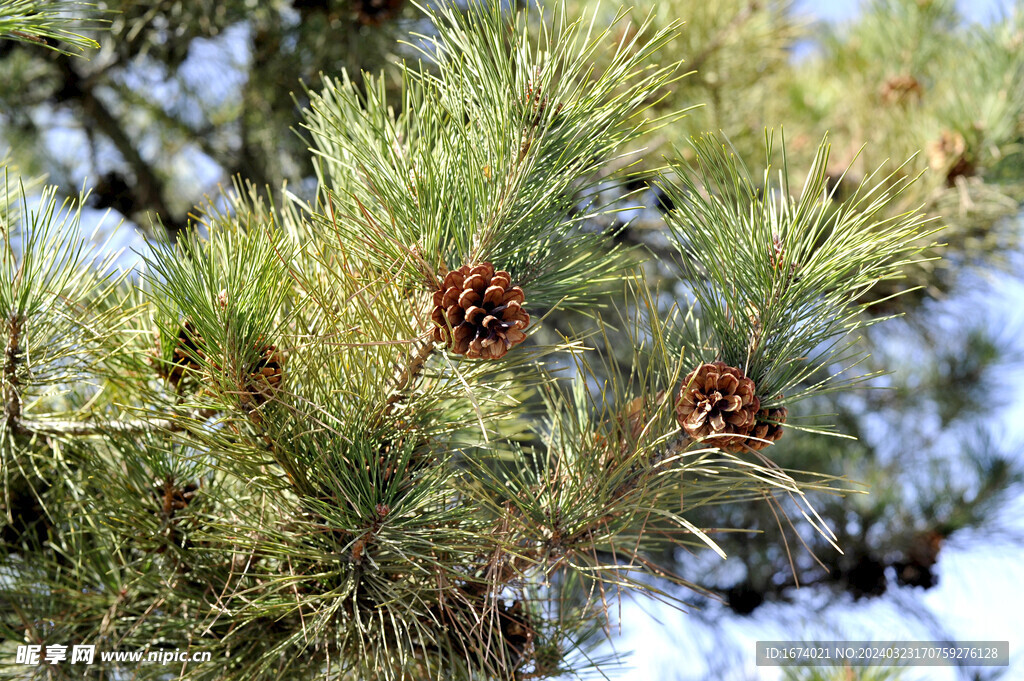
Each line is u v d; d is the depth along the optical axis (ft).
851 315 3.67
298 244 3.86
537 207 3.66
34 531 4.03
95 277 3.88
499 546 3.67
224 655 3.82
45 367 3.84
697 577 7.95
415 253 3.58
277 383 3.67
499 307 3.49
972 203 5.97
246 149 8.03
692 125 6.66
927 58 8.13
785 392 3.90
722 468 3.64
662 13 6.18
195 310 3.57
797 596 7.79
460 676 3.80
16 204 4.08
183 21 6.28
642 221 7.09
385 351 3.68
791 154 7.25
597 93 3.61
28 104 7.94
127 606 3.93
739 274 3.67
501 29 3.59
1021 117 5.98
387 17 5.88
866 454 8.96
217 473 4.01
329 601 3.75
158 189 8.52
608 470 3.75
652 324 3.69
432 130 3.73
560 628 3.96
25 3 3.65
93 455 3.92
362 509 3.67
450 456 3.81
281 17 6.48
